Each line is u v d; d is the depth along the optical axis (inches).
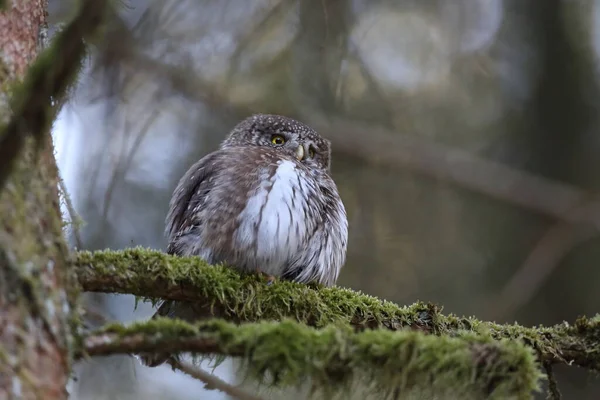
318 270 340.5
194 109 519.5
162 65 490.9
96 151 452.1
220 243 319.9
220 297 261.1
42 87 154.1
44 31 204.8
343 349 187.0
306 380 191.2
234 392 237.8
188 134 514.6
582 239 536.4
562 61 582.6
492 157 577.3
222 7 495.2
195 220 334.6
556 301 549.0
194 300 260.4
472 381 188.2
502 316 498.3
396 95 565.3
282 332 186.7
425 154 540.1
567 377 505.7
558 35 582.9
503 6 582.9
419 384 191.3
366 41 562.6
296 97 526.3
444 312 516.7
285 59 512.1
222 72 515.8
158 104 485.1
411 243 538.0
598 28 585.6
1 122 171.3
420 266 530.0
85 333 174.9
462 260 535.8
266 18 484.4
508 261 546.3
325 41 491.5
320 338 187.6
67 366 165.3
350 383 190.7
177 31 491.8
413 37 567.2
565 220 532.7
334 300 274.5
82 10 155.4
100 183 450.3
